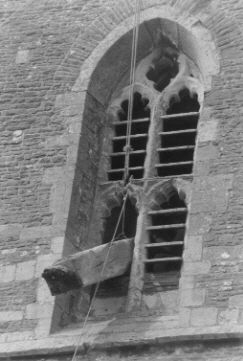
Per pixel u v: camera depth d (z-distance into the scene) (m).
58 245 29.39
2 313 28.72
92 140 31.02
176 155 30.95
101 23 31.94
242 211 28.80
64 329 28.56
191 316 27.77
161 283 29.14
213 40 31.06
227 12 31.27
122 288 29.34
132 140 31.30
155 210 29.98
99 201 30.50
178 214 29.91
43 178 30.31
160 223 30.00
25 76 31.75
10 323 28.56
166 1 31.75
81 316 28.98
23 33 32.31
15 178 30.41
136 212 30.42
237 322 27.47
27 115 31.22
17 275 29.17
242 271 28.06
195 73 31.38
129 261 29.31
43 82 31.58
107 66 31.66
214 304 27.81
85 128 30.95
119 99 31.69
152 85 31.66
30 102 31.41
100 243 30.06
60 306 28.78
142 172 30.66
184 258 28.50
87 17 32.12
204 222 28.83
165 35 31.70
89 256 28.58
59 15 32.31
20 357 28.00
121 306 29.09
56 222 29.69
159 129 31.06
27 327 28.47
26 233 29.66
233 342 27.12
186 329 27.55
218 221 28.78
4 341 28.31
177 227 29.50
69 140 30.72
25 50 32.09
